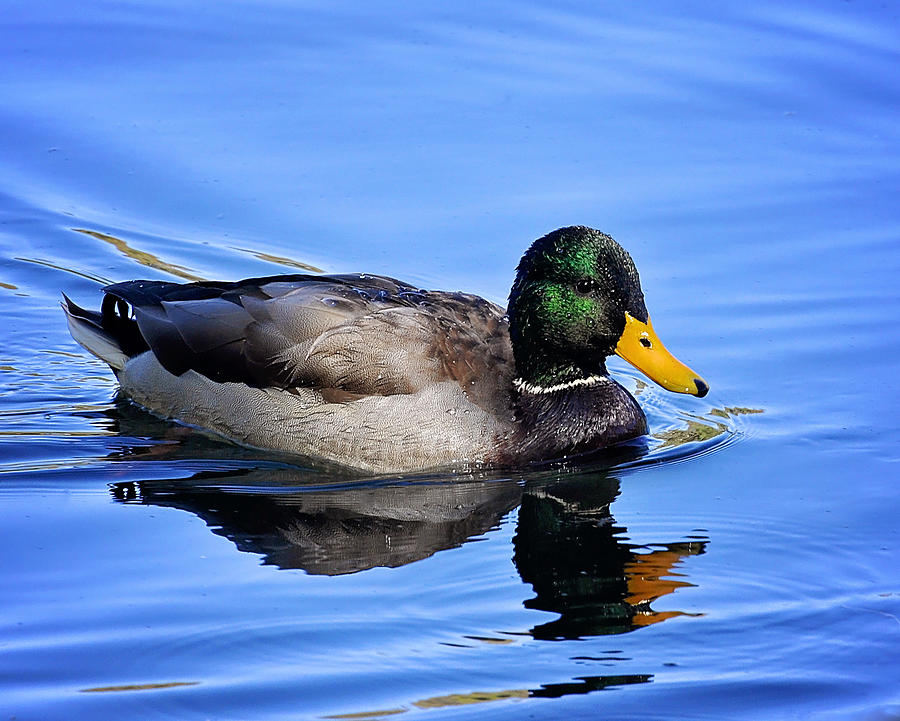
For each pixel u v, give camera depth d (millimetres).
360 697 9602
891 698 9602
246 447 14312
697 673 9977
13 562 11594
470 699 9617
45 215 18172
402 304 14203
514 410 14039
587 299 13914
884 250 17156
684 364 15000
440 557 11836
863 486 12969
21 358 16219
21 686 9680
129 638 10320
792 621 10672
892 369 15023
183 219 18031
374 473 13758
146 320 14852
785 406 14625
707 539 12133
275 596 11023
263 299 14430
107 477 13484
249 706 9484
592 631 10531
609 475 13664
